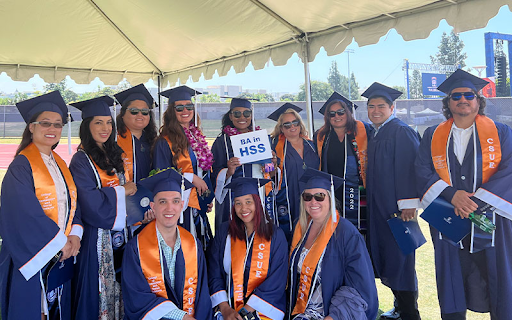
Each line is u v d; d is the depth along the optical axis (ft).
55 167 9.21
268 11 14.42
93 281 9.56
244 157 12.18
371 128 12.64
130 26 18.80
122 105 11.42
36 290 8.38
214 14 15.72
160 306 8.59
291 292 9.87
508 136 9.55
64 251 8.75
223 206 12.80
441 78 88.22
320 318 8.91
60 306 9.24
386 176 11.51
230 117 13.52
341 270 9.27
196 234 12.00
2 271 8.66
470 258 9.96
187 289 9.11
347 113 12.34
